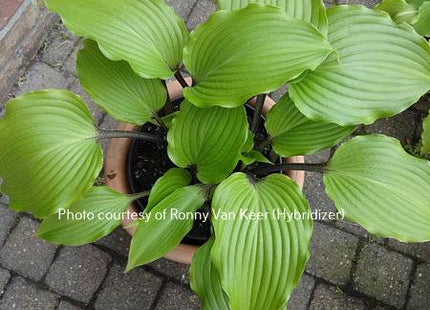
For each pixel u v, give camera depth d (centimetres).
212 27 49
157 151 66
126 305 71
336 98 49
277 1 50
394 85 50
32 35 82
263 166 60
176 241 52
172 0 89
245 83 46
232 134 51
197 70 51
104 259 73
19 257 73
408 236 49
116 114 55
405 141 81
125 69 55
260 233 48
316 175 77
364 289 72
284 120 57
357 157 53
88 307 71
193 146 53
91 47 54
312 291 72
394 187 51
